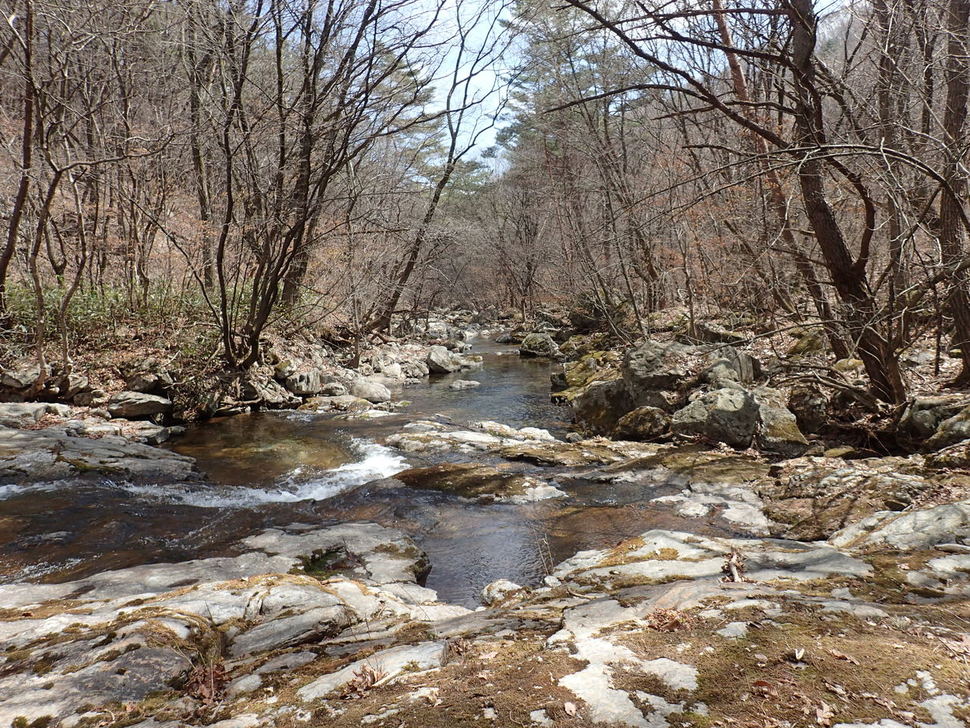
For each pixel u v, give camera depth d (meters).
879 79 8.38
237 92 11.05
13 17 10.52
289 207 12.43
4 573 5.23
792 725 2.02
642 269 20.20
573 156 21.69
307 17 11.05
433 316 43.00
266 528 6.37
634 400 11.09
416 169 19.14
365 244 18.33
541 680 2.40
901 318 7.93
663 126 16.61
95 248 14.32
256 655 3.29
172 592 4.17
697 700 2.20
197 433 11.18
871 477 6.39
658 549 4.84
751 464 8.08
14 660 3.08
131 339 13.49
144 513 6.78
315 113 11.91
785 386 10.38
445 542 6.29
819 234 8.69
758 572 3.95
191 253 13.90
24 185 11.23
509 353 26.61
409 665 2.70
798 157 7.14
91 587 4.64
